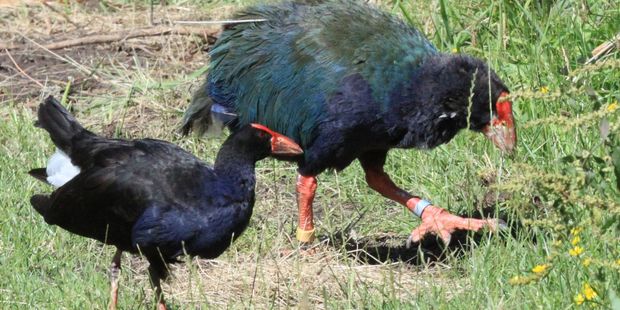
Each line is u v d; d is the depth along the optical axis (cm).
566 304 930
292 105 1121
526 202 948
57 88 1553
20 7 1797
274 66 1130
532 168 887
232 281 1095
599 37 1405
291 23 1140
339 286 1056
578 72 916
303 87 1109
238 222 1000
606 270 955
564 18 1429
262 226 1203
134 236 988
